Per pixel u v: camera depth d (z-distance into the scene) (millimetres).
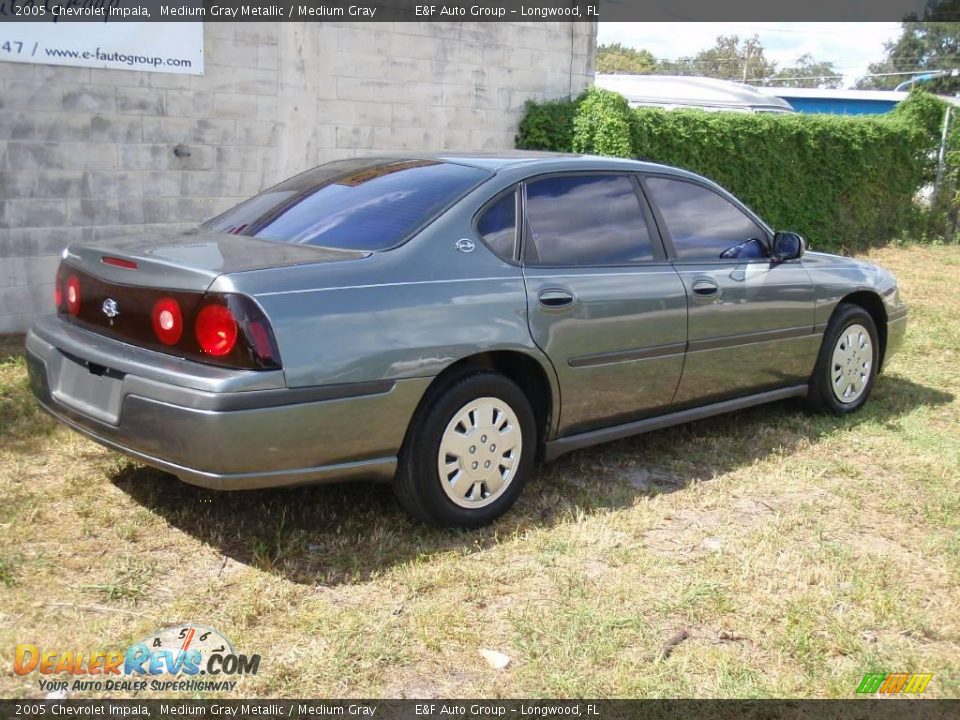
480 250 4078
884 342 6328
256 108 8438
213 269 3463
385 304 3684
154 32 7676
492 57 10195
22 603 3322
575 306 4289
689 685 3057
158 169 7941
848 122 13742
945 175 15508
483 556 3867
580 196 4566
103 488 4328
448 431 3922
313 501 4309
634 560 3889
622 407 4660
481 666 3117
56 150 7359
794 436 5562
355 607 3426
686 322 4801
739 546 4066
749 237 5336
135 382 3502
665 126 11523
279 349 3396
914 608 3602
